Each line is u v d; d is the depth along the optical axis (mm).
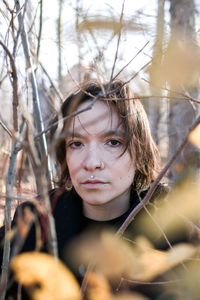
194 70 317
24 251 1202
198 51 325
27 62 1038
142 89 982
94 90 1146
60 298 357
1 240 1318
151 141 1360
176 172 1623
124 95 1170
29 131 546
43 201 601
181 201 413
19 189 855
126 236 1071
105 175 1097
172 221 861
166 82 335
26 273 360
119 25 460
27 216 581
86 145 1118
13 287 1146
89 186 1101
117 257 379
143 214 1093
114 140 1130
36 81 1397
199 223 987
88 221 1321
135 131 1211
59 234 1257
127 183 1164
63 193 1374
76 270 1116
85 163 1089
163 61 329
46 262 358
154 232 956
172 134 1865
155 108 1935
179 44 345
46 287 359
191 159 1655
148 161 1328
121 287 695
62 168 1402
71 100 1273
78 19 764
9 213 861
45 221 616
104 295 408
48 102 1877
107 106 1139
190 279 515
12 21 925
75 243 1182
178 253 391
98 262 382
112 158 1110
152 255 406
